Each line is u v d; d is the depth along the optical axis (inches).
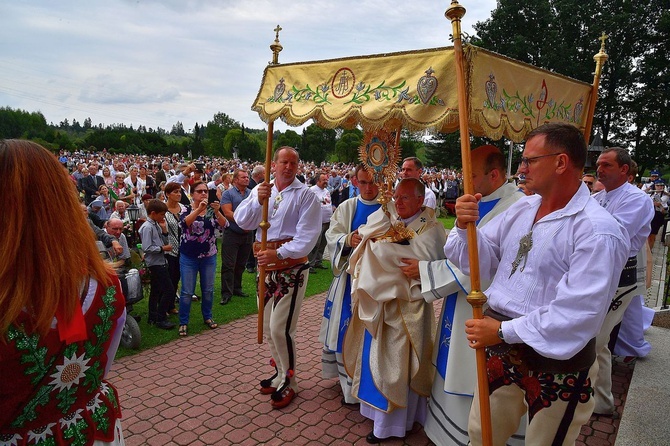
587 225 73.0
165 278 215.9
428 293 114.8
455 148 850.1
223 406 146.3
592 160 398.6
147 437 129.2
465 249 90.4
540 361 78.3
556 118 114.4
